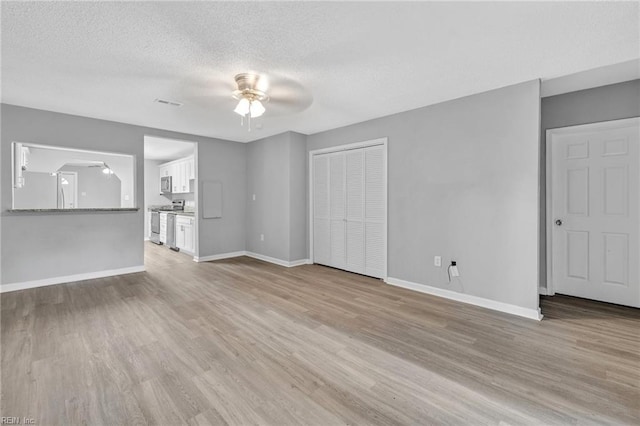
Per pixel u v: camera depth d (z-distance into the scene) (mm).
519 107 2867
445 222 3385
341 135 4539
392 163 3879
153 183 8094
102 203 4266
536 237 2777
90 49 2238
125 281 3975
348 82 2861
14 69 2564
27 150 3693
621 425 1466
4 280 3480
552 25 1949
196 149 5203
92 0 1688
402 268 3791
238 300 3266
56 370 1898
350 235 4535
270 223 5293
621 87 2943
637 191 2969
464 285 3248
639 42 2152
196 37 2088
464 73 2666
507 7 1768
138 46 2203
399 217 3812
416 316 2840
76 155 4078
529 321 2721
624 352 2156
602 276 3186
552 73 2678
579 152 3279
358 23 1933
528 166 2818
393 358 2090
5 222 3475
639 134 2941
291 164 4922
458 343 2307
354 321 2719
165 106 3553
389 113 3844
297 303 3184
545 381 1822
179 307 3037
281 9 1784
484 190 3092
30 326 2545
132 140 4383
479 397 1681
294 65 2512
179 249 6289
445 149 3375
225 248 5621
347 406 1609
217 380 1823
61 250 3852
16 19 1858
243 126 4539
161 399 1646
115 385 1758
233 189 5695
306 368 1962
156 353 2129
